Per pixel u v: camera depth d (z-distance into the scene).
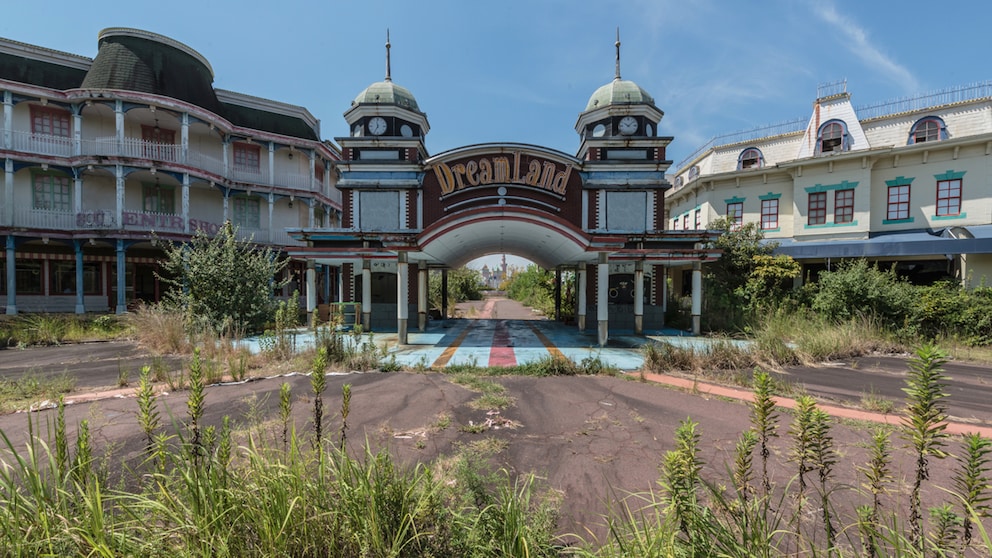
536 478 4.07
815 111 24.05
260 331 15.11
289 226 27.75
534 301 34.41
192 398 2.61
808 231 23.17
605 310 13.22
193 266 14.07
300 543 2.31
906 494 3.60
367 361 9.27
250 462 2.79
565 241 13.41
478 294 54.19
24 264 21.03
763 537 2.30
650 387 7.71
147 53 22.17
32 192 20.77
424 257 16.64
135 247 23.45
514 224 12.86
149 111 21.91
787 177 24.20
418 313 18.44
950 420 5.84
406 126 21.58
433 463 4.30
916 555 1.93
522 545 2.46
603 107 21.00
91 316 17.88
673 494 2.31
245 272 14.71
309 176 28.52
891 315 13.31
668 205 32.84
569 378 8.45
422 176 19.53
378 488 2.52
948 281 15.90
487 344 13.58
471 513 2.79
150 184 23.44
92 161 20.44
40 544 2.14
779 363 9.73
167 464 3.51
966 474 1.92
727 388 7.65
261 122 27.17
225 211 24.44
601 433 5.34
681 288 27.45
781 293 18.09
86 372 8.64
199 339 11.64
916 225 20.83
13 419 5.52
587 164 19.33
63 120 21.59
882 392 7.31
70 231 20.25
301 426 5.28
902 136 21.70
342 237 17.12
